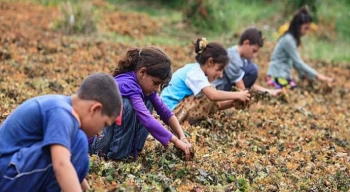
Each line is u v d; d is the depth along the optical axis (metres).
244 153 5.63
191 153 4.99
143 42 12.19
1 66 8.22
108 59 9.70
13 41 10.07
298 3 16.55
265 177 4.97
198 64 6.21
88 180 4.21
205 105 6.30
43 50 9.70
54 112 3.37
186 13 14.73
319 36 15.84
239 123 6.69
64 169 3.23
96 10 15.04
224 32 14.59
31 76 8.12
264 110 7.61
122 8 16.66
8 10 13.55
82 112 3.47
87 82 3.49
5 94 6.74
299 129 7.05
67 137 3.31
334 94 9.83
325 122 7.70
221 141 5.97
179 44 12.66
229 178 4.82
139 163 4.86
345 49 14.91
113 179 4.35
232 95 6.11
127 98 4.75
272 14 17.16
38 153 3.36
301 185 4.90
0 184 3.40
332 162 5.85
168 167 4.81
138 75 4.77
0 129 3.57
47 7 14.86
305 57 13.27
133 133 4.88
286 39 9.50
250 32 7.40
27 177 3.38
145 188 4.17
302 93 9.52
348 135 7.16
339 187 5.10
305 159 5.77
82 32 12.06
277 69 9.56
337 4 17.50
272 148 5.98
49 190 3.46
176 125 5.14
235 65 7.28
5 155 3.44
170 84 6.30
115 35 12.54
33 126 3.44
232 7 16.30
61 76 8.17
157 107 5.12
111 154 4.88
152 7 17.28
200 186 4.53
